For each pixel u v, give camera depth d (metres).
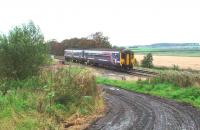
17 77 22.81
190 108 22.83
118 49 60.00
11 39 22.94
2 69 22.62
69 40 119.31
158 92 30.77
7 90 19.89
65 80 22.19
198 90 27.73
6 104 16.88
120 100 26.45
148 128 16.72
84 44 112.25
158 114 20.53
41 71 23.86
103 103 24.38
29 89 20.56
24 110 16.98
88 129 16.47
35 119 16.22
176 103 24.97
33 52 23.05
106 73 54.62
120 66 57.69
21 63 22.78
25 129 14.74
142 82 35.84
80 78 23.56
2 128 14.17
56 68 25.11
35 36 23.53
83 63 77.25
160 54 171.62
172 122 18.22
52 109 18.30
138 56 134.12
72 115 19.22
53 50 124.12
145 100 26.53
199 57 131.75
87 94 23.31
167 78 33.53
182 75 32.22
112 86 37.62
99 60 66.50
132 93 31.14
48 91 20.19
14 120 15.25
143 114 20.52
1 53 22.38
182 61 99.00
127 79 44.56
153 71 52.72
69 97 20.58
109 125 17.34
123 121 18.36
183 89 29.39
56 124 17.03
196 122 18.34
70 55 84.44
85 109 20.59
